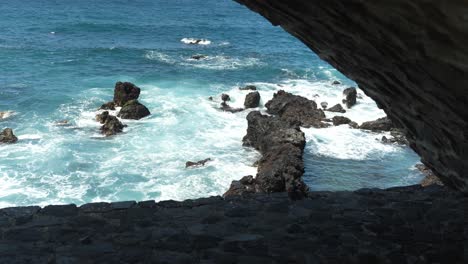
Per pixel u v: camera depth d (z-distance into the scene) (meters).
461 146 4.55
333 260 5.04
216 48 42.75
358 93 27.23
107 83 27.81
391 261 5.06
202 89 27.06
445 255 5.18
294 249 5.21
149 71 31.33
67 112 22.00
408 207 6.24
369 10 3.08
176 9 76.50
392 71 3.89
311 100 23.52
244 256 5.04
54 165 16.25
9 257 4.92
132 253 5.06
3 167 15.90
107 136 19.08
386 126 21.19
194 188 15.24
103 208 6.02
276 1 3.88
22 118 20.89
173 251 5.11
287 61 36.56
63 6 70.00
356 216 5.98
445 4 2.47
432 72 3.31
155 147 18.27
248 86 27.36
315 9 3.61
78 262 4.87
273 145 17.33
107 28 51.06
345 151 19.03
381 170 17.64
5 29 46.62
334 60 4.64
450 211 6.12
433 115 4.25
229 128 20.83
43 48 37.44
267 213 6.00
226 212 6.00
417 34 2.97
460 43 2.74
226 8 82.69
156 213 5.94
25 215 5.79
